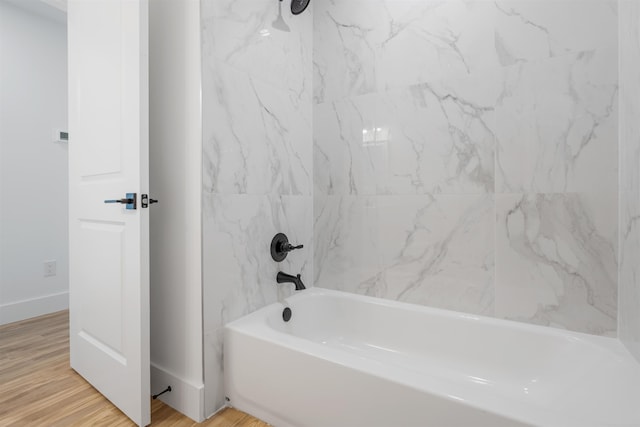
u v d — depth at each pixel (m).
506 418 0.80
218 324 1.38
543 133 1.34
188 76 1.34
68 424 1.26
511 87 1.40
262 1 1.60
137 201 1.22
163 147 1.44
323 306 1.85
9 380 1.58
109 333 1.39
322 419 1.11
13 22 2.36
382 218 1.74
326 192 1.93
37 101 2.49
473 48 1.48
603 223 1.24
